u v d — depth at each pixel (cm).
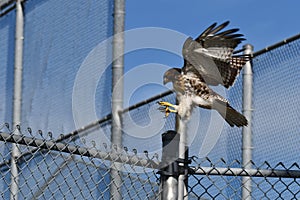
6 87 1417
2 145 1124
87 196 1185
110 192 1080
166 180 984
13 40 1424
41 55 1378
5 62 1432
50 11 1385
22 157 1120
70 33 1355
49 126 1341
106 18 1307
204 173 1009
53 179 1076
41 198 1220
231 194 1205
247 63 1270
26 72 1395
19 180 1198
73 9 1355
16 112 1387
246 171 1015
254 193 1202
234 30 1099
